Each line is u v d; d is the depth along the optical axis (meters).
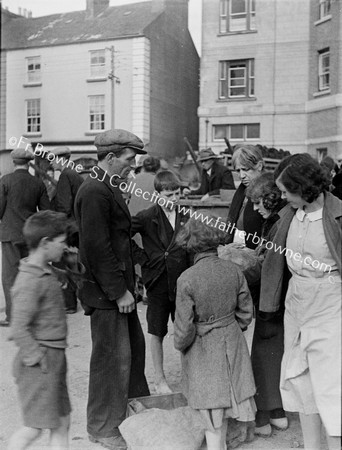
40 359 2.75
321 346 2.83
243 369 3.16
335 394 2.78
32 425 2.77
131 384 3.65
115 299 3.21
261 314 3.39
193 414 3.19
